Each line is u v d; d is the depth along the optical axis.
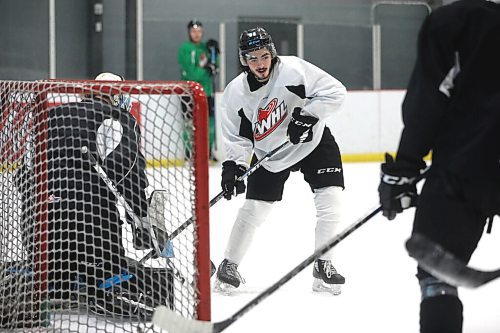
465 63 4.77
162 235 6.60
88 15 23.84
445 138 4.84
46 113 6.67
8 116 6.86
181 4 24.81
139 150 6.59
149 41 24.30
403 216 13.38
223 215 13.89
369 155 24.09
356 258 10.04
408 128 4.80
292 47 25.30
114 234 6.63
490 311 7.34
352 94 23.89
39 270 6.57
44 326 6.51
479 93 4.78
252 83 7.79
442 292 4.83
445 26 4.78
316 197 8.11
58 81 6.61
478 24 4.77
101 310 6.60
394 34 25.86
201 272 5.94
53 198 6.82
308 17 25.84
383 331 6.75
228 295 8.10
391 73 25.95
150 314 6.57
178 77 24.53
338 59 25.53
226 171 7.93
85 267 6.53
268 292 5.47
